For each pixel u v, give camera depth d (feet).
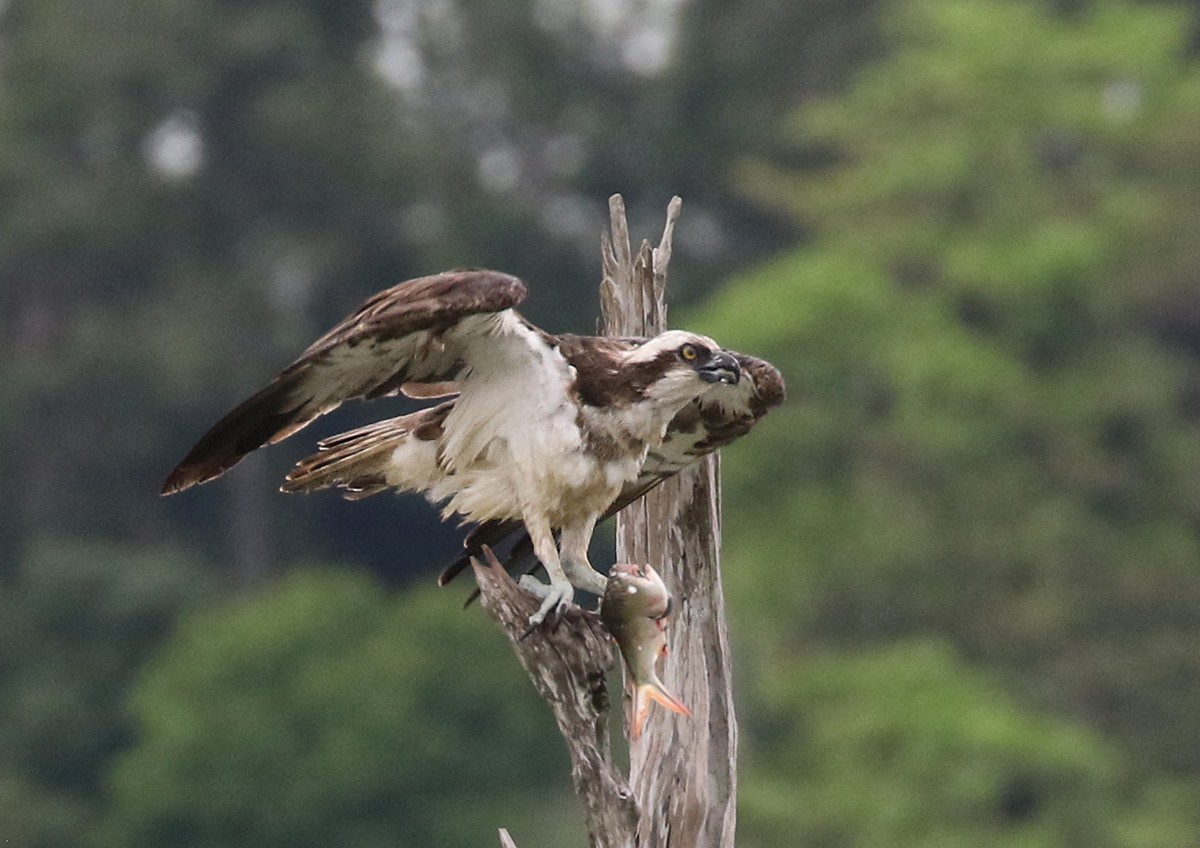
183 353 125.08
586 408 28.19
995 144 120.47
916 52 125.80
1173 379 113.39
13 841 102.89
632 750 28.89
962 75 121.39
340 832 98.89
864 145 124.26
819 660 98.84
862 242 119.03
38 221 129.29
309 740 99.96
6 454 124.88
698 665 28.91
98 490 126.21
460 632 102.58
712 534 29.17
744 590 103.40
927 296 114.62
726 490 107.76
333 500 125.80
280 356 129.39
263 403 27.48
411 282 27.20
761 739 98.07
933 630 103.65
